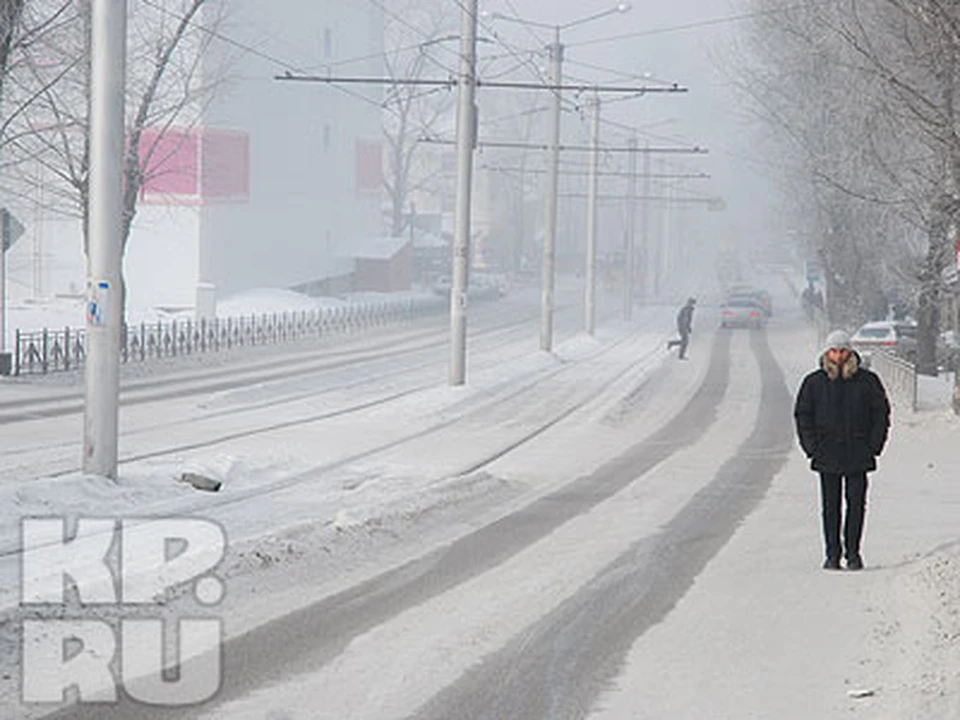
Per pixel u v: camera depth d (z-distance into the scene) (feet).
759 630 95.81
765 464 207.00
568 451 219.61
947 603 99.86
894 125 258.78
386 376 370.32
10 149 436.76
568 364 437.58
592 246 557.33
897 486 180.14
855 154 294.25
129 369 352.90
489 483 172.35
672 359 463.83
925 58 215.10
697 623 97.66
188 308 596.29
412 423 256.11
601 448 224.94
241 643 86.99
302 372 373.61
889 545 132.46
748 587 111.04
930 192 256.93
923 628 94.02
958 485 181.27
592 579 113.50
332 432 236.63
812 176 435.53
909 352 458.09
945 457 214.48
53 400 272.72
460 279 318.24
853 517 118.83
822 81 393.29
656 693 79.36
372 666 83.15
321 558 116.47
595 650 89.04
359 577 110.63
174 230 604.90
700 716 74.90
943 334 450.30
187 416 254.88
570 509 155.74
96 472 150.20
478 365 419.13
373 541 126.72
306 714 72.90
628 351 508.53
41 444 201.77
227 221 629.51
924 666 84.43
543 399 313.94
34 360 357.20
